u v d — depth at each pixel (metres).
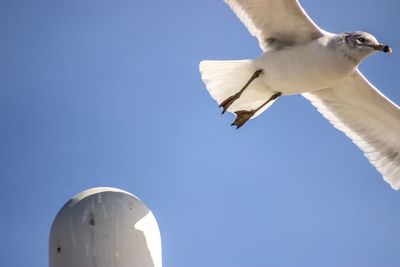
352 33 13.48
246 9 14.02
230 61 14.16
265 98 14.45
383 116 15.05
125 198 11.69
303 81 13.87
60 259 11.51
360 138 15.38
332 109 15.32
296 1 13.45
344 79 14.61
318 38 13.73
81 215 11.48
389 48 13.28
